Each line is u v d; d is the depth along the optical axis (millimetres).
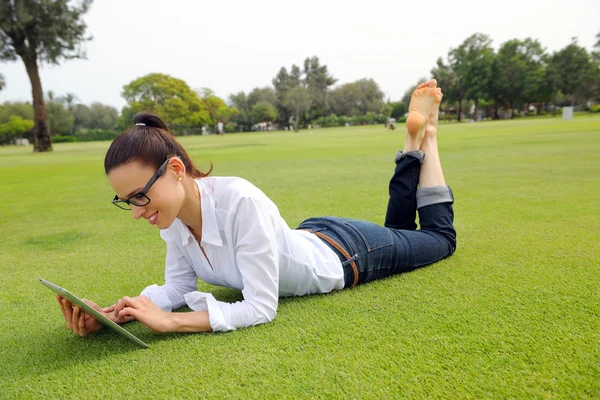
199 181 1696
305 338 1585
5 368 1502
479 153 9555
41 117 23172
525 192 4590
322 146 16141
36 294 2281
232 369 1402
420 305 1833
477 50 56312
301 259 1861
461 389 1236
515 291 1942
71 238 3549
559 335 1521
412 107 2379
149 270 2602
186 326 1642
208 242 1691
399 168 2408
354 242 2027
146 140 1459
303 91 68188
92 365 1485
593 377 1261
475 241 2801
